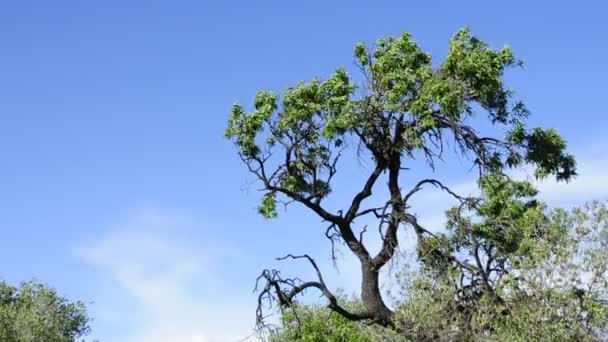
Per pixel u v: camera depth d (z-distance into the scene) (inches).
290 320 1216.8
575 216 1013.2
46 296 2133.4
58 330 2096.5
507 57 1147.9
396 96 1127.6
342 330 1206.3
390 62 1146.0
